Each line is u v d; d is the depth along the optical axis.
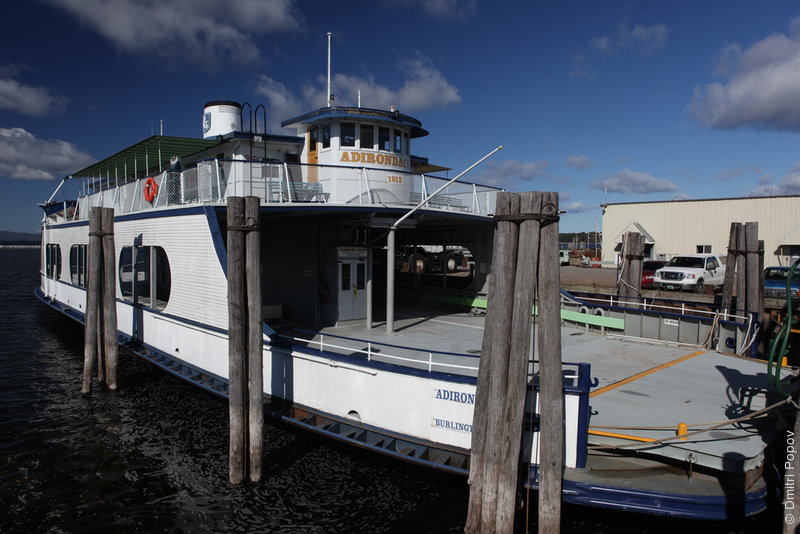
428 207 11.96
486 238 14.23
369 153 12.20
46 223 22.08
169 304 10.88
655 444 5.95
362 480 7.49
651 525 6.29
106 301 11.59
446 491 7.12
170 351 10.95
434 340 10.83
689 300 19.22
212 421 9.83
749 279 12.59
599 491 5.64
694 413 7.12
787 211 30.28
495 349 5.48
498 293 5.47
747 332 10.63
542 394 5.44
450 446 6.73
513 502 5.47
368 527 6.54
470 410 6.57
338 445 8.01
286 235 13.38
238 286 7.19
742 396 7.25
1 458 8.57
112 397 11.27
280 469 7.75
